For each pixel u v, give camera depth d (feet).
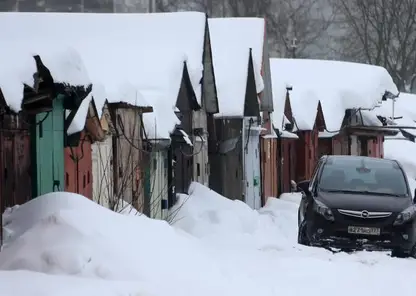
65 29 191.42
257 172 263.29
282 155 315.37
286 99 306.14
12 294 71.05
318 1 616.39
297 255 124.06
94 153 140.87
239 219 180.96
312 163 345.72
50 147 117.50
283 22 597.93
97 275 83.30
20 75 87.45
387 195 146.30
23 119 107.45
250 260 110.73
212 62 223.10
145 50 191.42
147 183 168.14
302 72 360.89
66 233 87.76
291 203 267.59
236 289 84.23
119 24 198.70
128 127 155.43
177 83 186.80
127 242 89.61
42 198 100.99
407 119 449.48
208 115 233.96
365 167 152.66
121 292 74.69
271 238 167.32
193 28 209.15
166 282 83.87
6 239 94.43
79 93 111.14
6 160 102.89
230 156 240.94
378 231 139.23
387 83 387.75
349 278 100.22
